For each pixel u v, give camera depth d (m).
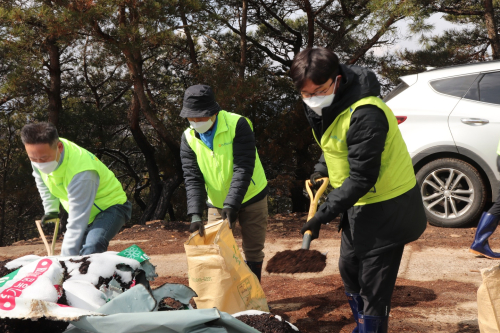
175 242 6.20
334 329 2.94
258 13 15.62
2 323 1.79
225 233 2.49
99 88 18.30
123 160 21.03
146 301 1.93
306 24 16.22
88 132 16.72
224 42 15.99
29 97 15.88
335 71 2.10
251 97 10.55
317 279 4.04
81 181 2.67
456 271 4.07
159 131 11.54
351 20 11.42
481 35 14.95
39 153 2.53
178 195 19.50
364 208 2.29
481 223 4.22
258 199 3.17
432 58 14.36
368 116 2.08
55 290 1.90
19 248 6.56
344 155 2.27
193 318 1.77
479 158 5.43
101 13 8.27
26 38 9.43
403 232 2.25
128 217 3.07
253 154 2.99
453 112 5.61
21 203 20.86
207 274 2.36
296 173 14.94
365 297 2.33
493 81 5.54
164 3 8.52
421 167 5.88
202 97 2.80
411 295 3.49
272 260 2.42
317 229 2.34
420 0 10.10
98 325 1.74
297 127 13.45
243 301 2.44
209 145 3.00
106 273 2.12
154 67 16.23
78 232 2.67
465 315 3.05
